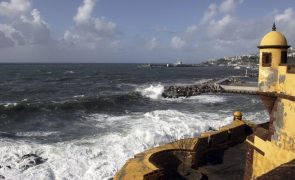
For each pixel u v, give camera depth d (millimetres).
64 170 16359
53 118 31203
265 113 36625
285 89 8609
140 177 10602
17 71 141125
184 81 99250
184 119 29000
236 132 17219
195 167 14141
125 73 144625
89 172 16281
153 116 31031
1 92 58406
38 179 15320
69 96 53750
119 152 18859
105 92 61719
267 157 9430
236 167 14250
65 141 21375
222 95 60750
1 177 15344
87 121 29484
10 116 31578
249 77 120375
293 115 8281
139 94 53812
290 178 5461
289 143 8430
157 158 13102
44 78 99062
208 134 15875
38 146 19453
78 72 142750
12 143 20766
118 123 27812
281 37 9141
